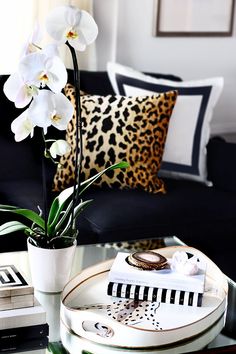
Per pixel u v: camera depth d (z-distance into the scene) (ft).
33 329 5.45
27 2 11.21
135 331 5.27
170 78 10.69
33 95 5.53
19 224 6.05
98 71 11.36
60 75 5.46
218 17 13.58
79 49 5.75
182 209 8.78
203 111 9.84
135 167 9.08
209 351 5.44
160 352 5.36
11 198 8.86
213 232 8.74
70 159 9.06
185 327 5.43
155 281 5.89
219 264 8.59
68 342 5.53
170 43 13.29
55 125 5.54
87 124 9.15
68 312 5.57
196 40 13.52
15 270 5.86
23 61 5.41
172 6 13.05
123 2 12.64
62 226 6.34
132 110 9.12
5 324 5.36
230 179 9.77
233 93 14.30
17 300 5.48
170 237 7.70
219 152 9.90
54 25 5.65
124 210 8.52
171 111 9.28
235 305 6.28
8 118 9.67
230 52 13.98
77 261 6.88
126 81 10.00
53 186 9.10
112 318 5.64
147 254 6.14
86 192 9.07
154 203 8.82
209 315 5.67
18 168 9.63
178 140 9.75
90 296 6.02
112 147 9.04
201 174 9.94
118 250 7.21
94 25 5.70
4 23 11.25
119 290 5.92
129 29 12.84
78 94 5.80
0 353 5.39
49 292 6.15
